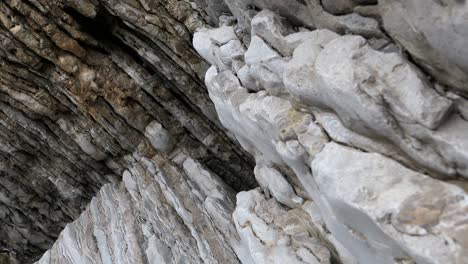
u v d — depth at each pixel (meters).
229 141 14.20
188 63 12.24
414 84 4.52
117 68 13.29
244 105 7.27
